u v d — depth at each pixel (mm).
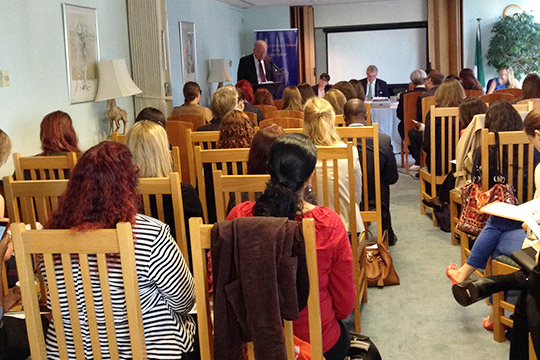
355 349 2496
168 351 1896
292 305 1687
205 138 3918
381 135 4289
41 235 1754
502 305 3012
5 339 2316
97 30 6410
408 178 7137
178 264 1876
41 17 5285
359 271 3436
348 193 3250
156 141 2586
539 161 3510
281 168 1944
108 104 6332
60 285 1873
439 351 2996
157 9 7191
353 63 13445
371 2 13086
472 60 12547
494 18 12328
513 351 2336
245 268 1665
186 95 6699
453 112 4922
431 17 12727
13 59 4859
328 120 3232
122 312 1824
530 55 11875
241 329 1736
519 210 2340
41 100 5273
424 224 5230
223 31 11820
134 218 1829
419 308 3508
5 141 2896
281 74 12469
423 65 13172
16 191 2564
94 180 1797
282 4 12641
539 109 2738
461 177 4414
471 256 3139
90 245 1736
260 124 5078
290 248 1681
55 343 1966
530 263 2229
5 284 2658
